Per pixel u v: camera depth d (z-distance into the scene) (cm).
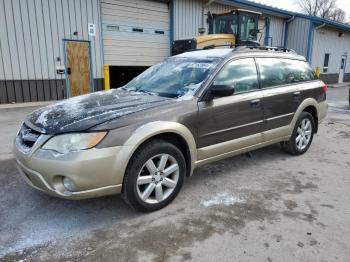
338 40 2456
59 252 269
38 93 1096
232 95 403
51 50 1101
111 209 345
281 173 458
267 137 463
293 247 279
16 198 366
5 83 1025
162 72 448
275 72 479
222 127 391
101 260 260
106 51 1278
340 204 363
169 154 339
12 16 1003
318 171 469
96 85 1248
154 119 324
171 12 1477
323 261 261
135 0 1340
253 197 378
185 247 279
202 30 1432
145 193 327
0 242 281
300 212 343
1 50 1001
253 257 265
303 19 2059
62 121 305
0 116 851
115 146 296
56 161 284
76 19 1142
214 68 393
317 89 550
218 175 446
